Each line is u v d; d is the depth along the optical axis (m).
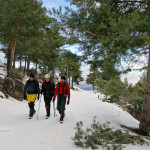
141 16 3.74
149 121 4.45
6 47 14.59
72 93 16.41
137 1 4.54
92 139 2.91
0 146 2.56
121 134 3.50
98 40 4.14
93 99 12.98
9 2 8.91
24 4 9.20
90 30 4.48
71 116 5.73
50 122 4.49
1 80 7.14
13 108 5.82
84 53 5.18
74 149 2.61
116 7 4.71
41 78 15.90
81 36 4.46
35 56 13.80
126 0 4.60
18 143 2.75
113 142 2.96
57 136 3.28
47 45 10.69
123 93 6.16
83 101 11.23
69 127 4.07
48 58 13.05
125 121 6.14
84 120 5.17
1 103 5.80
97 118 5.68
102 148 2.73
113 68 4.43
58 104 4.70
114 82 6.11
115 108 9.70
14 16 8.35
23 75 12.22
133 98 8.35
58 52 5.34
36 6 10.20
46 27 10.82
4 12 8.52
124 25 3.16
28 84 4.89
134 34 3.46
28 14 8.73
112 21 3.28
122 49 3.51
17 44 10.97
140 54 5.40
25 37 8.99
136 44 3.51
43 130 3.66
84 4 4.33
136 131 4.71
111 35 4.00
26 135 3.23
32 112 4.89
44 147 2.65
